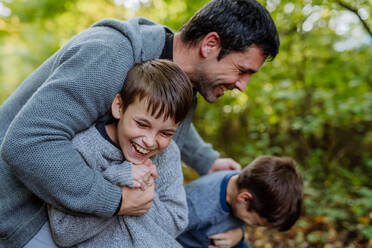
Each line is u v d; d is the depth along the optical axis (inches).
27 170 30.4
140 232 37.7
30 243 37.0
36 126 30.2
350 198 109.0
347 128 134.3
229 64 43.3
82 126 33.5
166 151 40.1
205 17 41.8
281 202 49.0
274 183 48.9
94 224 35.8
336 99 119.3
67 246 37.8
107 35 35.6
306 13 117.0
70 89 31.1
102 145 35.8
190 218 52.6
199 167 64.1
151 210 39.8
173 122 34.0
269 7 113.1
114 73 33.4
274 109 132.3
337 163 132.1
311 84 131.2
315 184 121.4
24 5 150.0
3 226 36.0
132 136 33.5
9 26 159.9
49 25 155.8
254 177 50.1
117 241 38.2
